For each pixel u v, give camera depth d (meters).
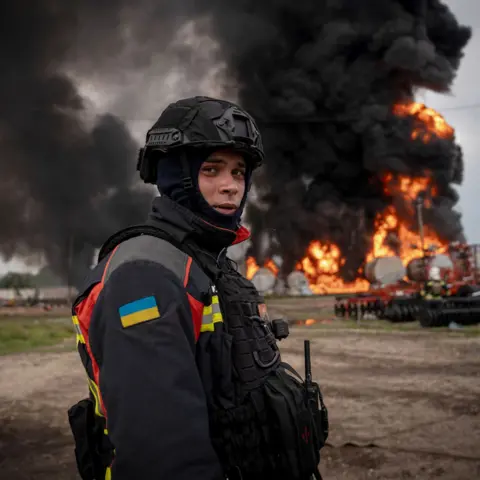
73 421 1.56
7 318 28.08
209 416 1.44
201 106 1.55
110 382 1.25
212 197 1.55
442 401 6.96
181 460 1.20
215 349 1.44
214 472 1.23
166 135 1.54
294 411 1.49
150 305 1.30
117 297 1.32
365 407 6.72
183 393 1.25
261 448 1.46
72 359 11.82
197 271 1.45
